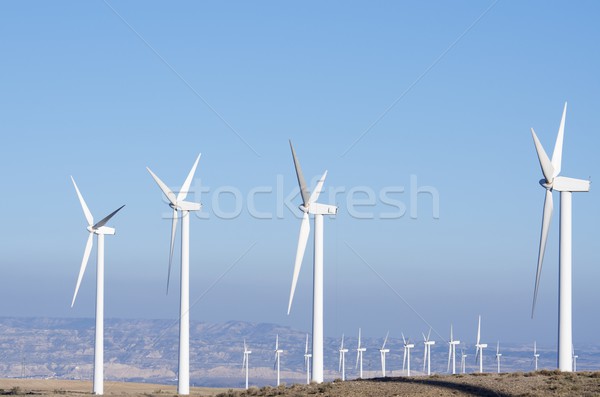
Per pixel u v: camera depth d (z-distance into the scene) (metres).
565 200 68.75
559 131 69.56
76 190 98.19
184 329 86.50
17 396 84.69
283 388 65.19
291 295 76.44
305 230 76.31
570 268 68.00
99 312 98.25
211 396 66.81
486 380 60.28
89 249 97.94
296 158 74.06
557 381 58.41
